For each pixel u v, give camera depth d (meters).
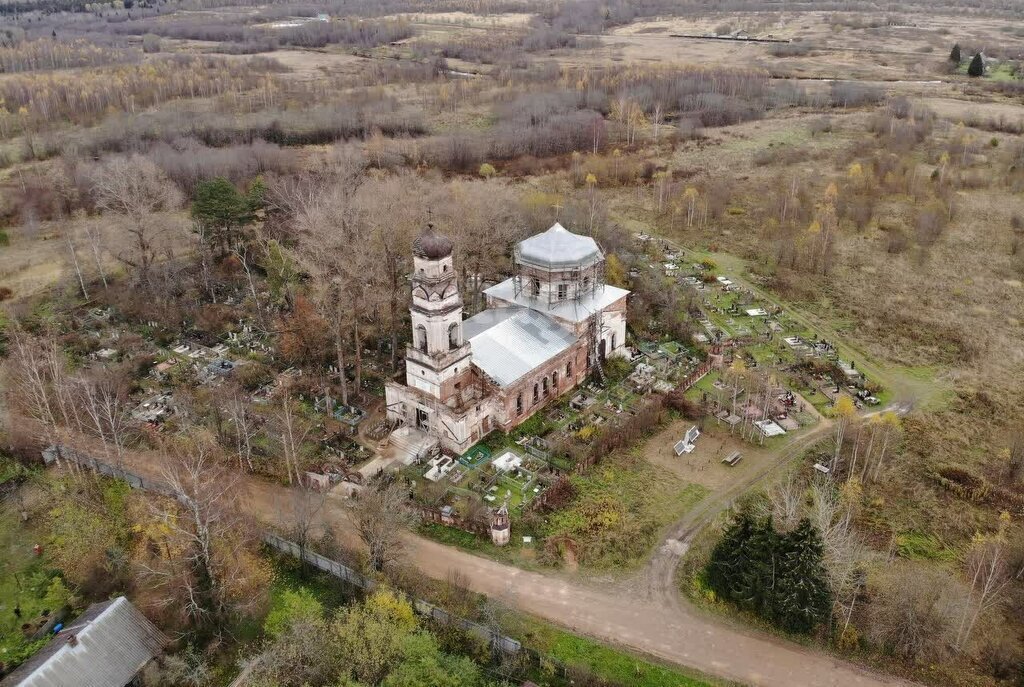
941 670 62.22
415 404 89.31
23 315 118.62
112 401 91.38
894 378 104.94
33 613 68.38
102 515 77.31
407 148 196.50
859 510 79.38
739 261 145.88
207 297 127.44
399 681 57.75
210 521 69.06
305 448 88.81
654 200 176.75
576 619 67.19
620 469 85.88
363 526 70.06
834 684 61.25
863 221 156.88
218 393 95.44
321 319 106.31
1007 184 177.88
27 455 86.44
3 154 185.38
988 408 96.88
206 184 132.12
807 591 64.31
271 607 68.75
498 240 122.19
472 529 76.75
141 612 65.75
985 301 125.56
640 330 115.12
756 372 102.44
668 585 70.69
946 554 74.44
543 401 96.19
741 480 84.00
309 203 128.62
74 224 150.25
